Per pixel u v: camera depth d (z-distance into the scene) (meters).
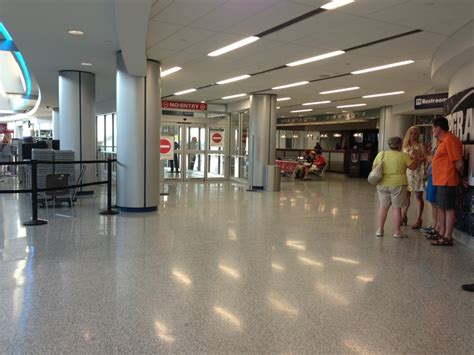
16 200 8.75
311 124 21.83
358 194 11.39
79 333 2.79
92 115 9.70
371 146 19.80
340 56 7.26
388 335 2.85
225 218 7.26
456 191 5.62
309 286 3.81
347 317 3.14
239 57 7.45
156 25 5.55
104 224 6.44
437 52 6.67
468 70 5.91
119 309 3.20
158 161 7.82
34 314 3.08
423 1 4.53
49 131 31.78
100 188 11.56
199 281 3.88
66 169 8.33
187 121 14.68
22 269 4.14
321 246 5.32
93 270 4.14
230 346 2.65
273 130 12.41
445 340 2.79
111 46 6.91
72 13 5.15
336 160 21.16
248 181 12.61
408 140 6.43
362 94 12.20
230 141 15.51
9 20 5.47
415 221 7.21
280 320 3.06
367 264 4.54
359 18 5.17
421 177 6.39
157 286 3.72
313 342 2.73
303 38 6.12
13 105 28.09
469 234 5.33
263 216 7.55
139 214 7.43
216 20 5.32
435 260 4.72
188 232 6.01
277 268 4.34
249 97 13.39
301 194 11.21
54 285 3.70
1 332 2.78
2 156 14.69
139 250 4.95
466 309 3.33
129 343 2.66
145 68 6.74
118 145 7.60
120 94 7.45
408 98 12.99
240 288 3.72
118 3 3.82
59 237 5.51
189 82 10.41
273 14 5.07
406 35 5.88
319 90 11.48
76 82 9.41
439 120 5.30
